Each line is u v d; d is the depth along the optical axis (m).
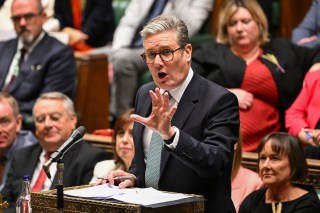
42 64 16.03
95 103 16.84
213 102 8.04
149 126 7.39
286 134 10.14
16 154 12.75
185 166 8.02
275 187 10.03
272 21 17.19
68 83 16.16
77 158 11.90
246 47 13.79
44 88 16.02
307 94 12.77
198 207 7.57
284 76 13.57
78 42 18.70
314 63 13.02
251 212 10.16
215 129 7.88
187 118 8.05
